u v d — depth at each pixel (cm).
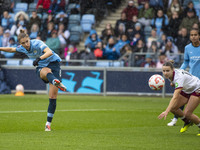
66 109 4212
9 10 8488
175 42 6788
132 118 3475
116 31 7262
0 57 7550
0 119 3222
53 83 2488
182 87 2286
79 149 1861
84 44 7762
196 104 2370
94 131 2580
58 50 7200
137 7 7706
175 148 1905
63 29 7550
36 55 2623
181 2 7506
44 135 2344
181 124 3102
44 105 4584
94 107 4488
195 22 6981
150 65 6450
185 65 3269
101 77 6431
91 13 8031
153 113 3922
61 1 8106
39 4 8219
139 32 7019
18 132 2512
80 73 6512
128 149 1872
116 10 8212
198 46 3175
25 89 6650
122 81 6338
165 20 7231
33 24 7900
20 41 2542
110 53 6844
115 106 4650
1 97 5803
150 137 2289
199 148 1911
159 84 2506
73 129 2725
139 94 6275
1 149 1839
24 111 3894
